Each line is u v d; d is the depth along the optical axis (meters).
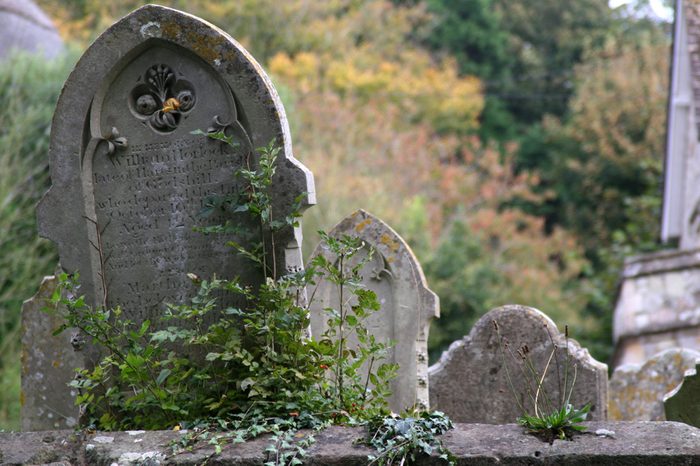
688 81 21.48
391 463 5.57
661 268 16.84
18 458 5.86
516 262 30.08
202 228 6.89
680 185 22.33
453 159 31.62
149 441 5.98
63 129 7.15
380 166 27.88
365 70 32.78
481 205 32.12
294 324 6.52
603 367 8.89
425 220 26.31
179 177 7.01
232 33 32.31
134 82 7.09
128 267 7.12
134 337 6.59
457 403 9.26
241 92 6.83
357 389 6.84
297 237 6.82
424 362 8.65
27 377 9.08
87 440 6.03
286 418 6.25
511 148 33.56
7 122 18.12
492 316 9.22
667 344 15.34
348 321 6.61
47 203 7.21
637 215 29.83
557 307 27.78
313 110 27.36
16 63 18.97
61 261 7.21
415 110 32.00
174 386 6.72
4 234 16.62
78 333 7.14
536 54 43.81
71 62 19.70
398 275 8.70
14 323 16.50
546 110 42.72
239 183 6.88
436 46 41.88
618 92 38.38
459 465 5.52
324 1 33.69
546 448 5.52
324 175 24.36
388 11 35.34
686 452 5.38
